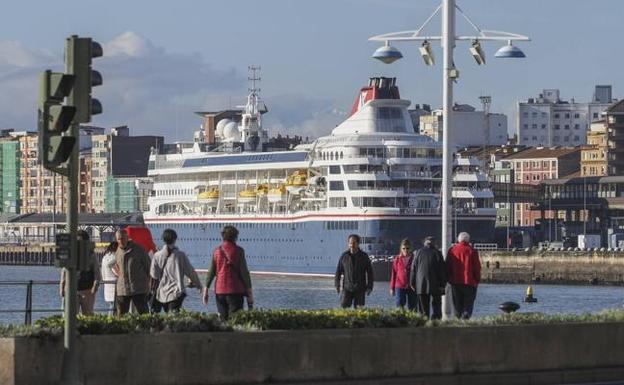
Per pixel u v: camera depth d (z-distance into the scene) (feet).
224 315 225.56
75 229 169.78
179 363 188.96
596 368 223.51
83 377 181.47
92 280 231.50
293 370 197.47
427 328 208.64
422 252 258.98
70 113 162.61
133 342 185.78
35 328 183.01
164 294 233.14
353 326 205.67
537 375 214.69
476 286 260.62
